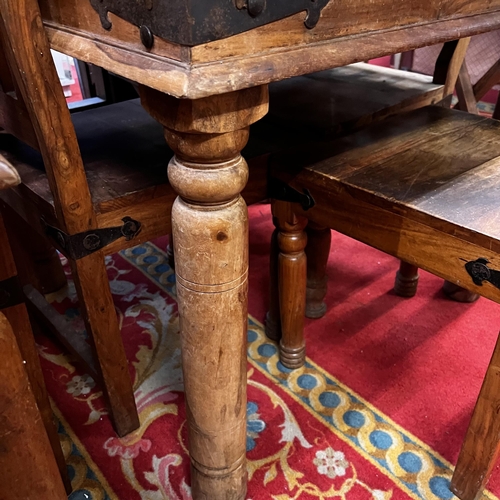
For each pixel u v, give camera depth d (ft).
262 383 3.22
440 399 3.07
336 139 2.73
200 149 1.58
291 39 1.55
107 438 2.87
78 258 2.25
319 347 3.49
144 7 1.39
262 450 2.79
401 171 2.35
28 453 1.61
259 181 2.64
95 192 2.28
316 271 3.56
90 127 3.02
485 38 6.54
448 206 2.04
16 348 1.47
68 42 1.76
